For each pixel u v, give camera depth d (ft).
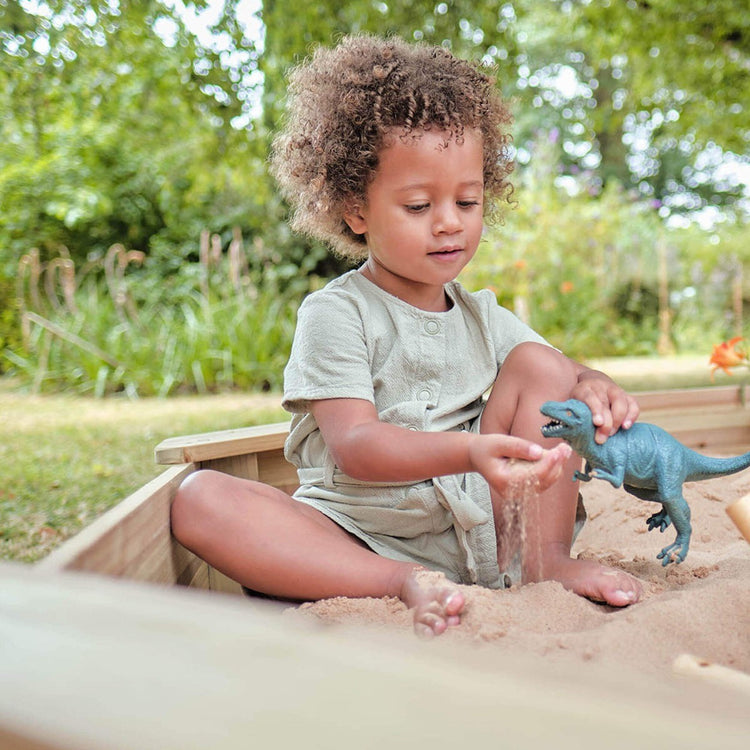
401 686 1.19
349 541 4.27
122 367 19.58
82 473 11.58
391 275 4.90
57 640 1.44
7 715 1.24
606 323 24.39
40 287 23.89
